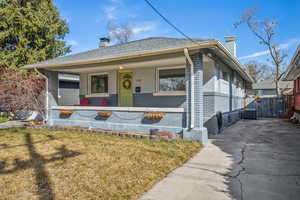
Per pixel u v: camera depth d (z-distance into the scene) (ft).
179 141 20.04
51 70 32.45
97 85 36.06
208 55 22.36
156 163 13.75
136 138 21.71
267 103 53.78
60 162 13.75
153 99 30.04
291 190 10.24
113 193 9.68
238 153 16.93
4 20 45.19
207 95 25.90
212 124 25.46
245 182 11.23
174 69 27.96
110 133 23.99
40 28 48.52
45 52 49.98
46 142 19.61
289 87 90.48
